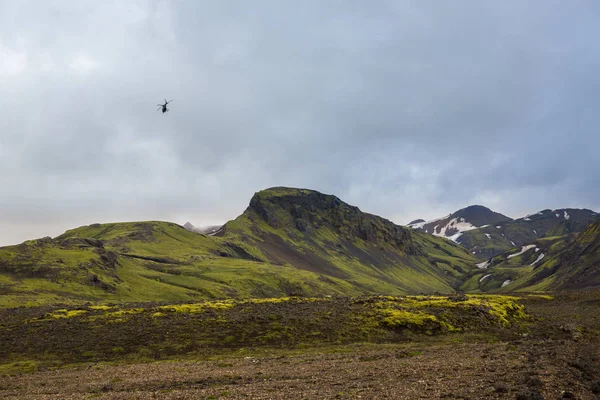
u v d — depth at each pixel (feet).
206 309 305.73
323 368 163.12
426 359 175.42
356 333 254.06
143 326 257.34
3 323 272.51
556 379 115.34
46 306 372.99
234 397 116.67
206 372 164.55
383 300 364.38
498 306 339.36
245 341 236.22
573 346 189.88
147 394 127.65
